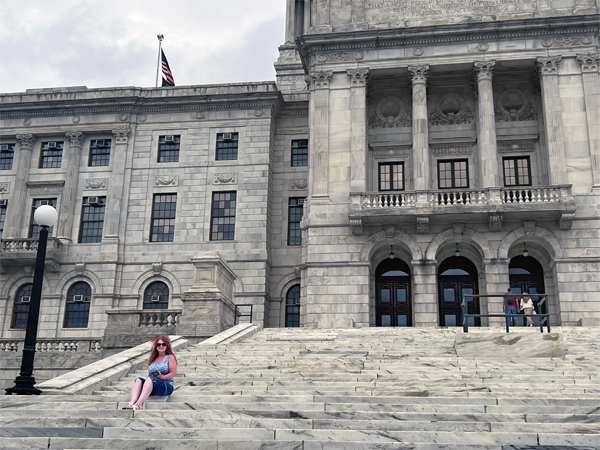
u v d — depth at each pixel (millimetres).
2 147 40906
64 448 9477
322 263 31656
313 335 21812
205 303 22594
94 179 39812
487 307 30469
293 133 40344
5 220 39531
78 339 26281
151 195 39250
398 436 9602
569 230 30438
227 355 17453
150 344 17625
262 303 36438
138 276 37969
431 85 35562
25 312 38250
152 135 40250
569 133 31406
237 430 9844
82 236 39156
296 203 39125
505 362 16078
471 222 31188
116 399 12875
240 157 39094
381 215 30938
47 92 41656
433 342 19344
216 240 38062
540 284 32844
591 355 16703
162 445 9352
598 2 32719
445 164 34750
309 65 34875
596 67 31969
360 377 14414
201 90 40125
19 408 11664
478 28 32719
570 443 9172
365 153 32875
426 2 34625
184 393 13383
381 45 33906
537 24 32312
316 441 9094
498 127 34531
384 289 34125
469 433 9492
